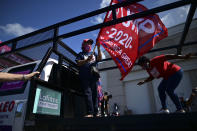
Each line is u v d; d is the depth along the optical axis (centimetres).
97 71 236
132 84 1059
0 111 168
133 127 88
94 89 235
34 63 221
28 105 139
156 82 958
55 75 222
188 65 841
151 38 238
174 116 90
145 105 970
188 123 80
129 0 203
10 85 195
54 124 113
